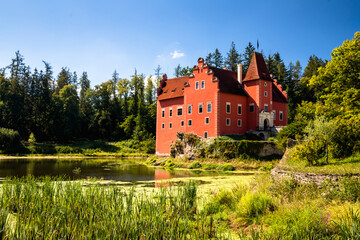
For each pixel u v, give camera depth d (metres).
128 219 8.74
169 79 54.81
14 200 11.40
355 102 25.11
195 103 44.53
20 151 54.72
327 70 26.91
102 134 79.12
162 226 8.42
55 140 69.56
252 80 44.50
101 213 9.51
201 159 35.38
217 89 41.56
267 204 11.28
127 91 90.94
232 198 13.20
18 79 74.56
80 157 53.47
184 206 11.30
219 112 41.47
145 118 78.12
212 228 9.86
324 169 13.88
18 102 67.88
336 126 16.78
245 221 10.54
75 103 80.19
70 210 9.52
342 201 10.84
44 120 69.62
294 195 12.09
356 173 11.96
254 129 43.47
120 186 18.55
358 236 7.48
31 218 8.73
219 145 34.88
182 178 22.94
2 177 22.83
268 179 15.54
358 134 16.92
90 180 21.66
